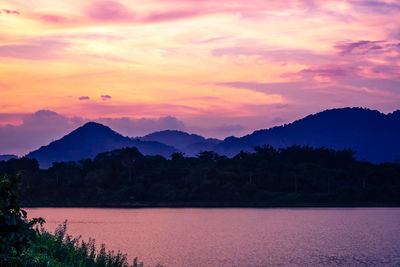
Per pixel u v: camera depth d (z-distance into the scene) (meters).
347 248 95.56
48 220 141.25
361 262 77.56
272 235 120.50
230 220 163.38
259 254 85.56
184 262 74.12
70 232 110.75
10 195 14.22
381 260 79.75
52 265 18.30
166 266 68.94
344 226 144.12
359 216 182.12
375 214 191.50
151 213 191.50
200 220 162.75
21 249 14.77
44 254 19.50
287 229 135.25
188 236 115.62
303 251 90.12
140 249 88.06
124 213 189.75
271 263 75.75
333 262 77.44
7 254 14.56
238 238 112.88
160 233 121.12
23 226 14.47
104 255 25.33
